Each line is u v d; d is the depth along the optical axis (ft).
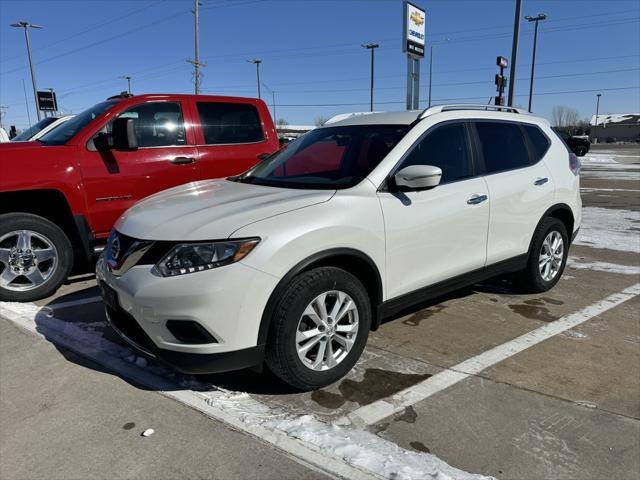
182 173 18.44
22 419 9.39
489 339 12.78
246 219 9.41
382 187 11.13
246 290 9.01
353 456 8.20
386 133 12.42
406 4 46.34
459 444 8.55
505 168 14.29
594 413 9.48
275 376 10.26
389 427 9.05
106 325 13.80
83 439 8.75
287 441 8.63
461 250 12.73
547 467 7.98
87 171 16.26
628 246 23.06
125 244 10.21
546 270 16.07
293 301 9.44
